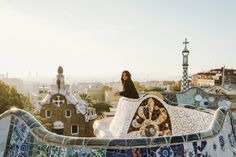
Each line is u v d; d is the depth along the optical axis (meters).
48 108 34.22
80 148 4.05
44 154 4.20
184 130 8.68
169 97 11.11
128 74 9.63
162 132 9.06
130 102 9.41
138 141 4.06
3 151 4.44
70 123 34.53
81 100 38.09
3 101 43.84
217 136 4.80
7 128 4.52
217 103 10.72
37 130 4.33
